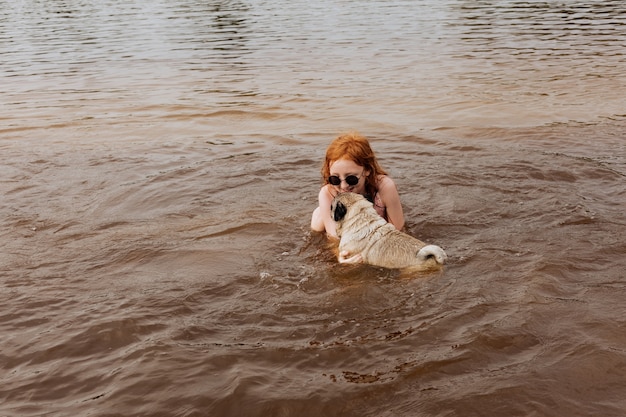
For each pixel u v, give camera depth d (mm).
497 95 11195
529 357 3406
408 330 3736
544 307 3918
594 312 3848
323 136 8789
